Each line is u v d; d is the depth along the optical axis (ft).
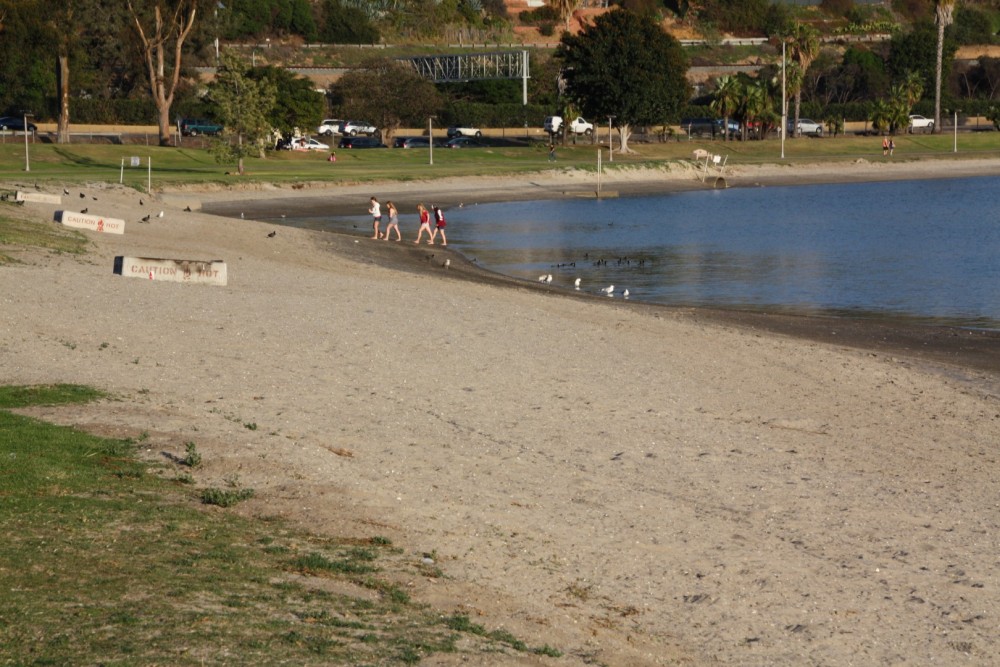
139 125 444.96
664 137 485.15
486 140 454.81
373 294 109.70
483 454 58.85
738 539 48.52
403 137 467.52
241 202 273.54
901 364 94.12
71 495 45.16
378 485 51.39
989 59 633.61
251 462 52.37
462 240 207.21
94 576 36.50
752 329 111.75
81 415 58.23
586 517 49.88
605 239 211.20
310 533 43.98
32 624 32.22
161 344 78.38
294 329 87.25
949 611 41.96
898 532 50.80
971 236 214.69
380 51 637.71
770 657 37.27
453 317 99.04
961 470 62.54
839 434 69.31
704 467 59.57
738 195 333.21
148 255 131.13
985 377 90.12
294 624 34.32
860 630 39.78
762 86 508.12
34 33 336.49
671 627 39.06
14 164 323.98
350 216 252.83
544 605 39.40
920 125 537.24
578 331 97.86
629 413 70.33
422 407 67.67
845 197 321.11
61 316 84.38
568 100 452.35
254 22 626.23
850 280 156.46
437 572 41.16
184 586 36.45
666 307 127.75
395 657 32.68
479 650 34.12
